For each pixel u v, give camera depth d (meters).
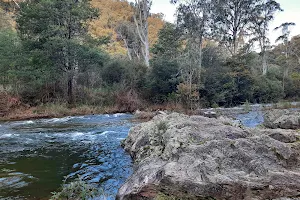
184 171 3.31
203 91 23.59
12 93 16.42
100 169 5.25
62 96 18.66
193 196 3.08
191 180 3.13
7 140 8.20
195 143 4.17
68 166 5.44
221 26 29.69
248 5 29.86
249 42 34.75
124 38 40.62
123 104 19.25
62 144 7.62
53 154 6.43
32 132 9.83
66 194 3.88
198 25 27.11
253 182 3.11
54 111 16.00
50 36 17.59
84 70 20.22
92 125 11.82
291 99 32.31
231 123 5.80
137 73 23.30
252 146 3.79
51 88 18.38
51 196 3.87
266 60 38.22
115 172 5.05
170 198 3.12
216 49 30.84
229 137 4.51
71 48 17.31
